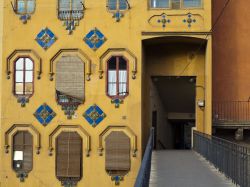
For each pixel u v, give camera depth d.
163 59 21.91
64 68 20.53
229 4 22.55
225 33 22.44
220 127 21.08
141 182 6.44
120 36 20.25
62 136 20.45
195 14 19.81
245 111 22.11
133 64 20.14
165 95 25.83
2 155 20.80
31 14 20.81
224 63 22.34
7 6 20.97
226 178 12.56
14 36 20.88
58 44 20.59
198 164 15.66
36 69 20.66
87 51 20.45
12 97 20.78
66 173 20.33
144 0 20.14
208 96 20.09
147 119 22.02
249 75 22.19
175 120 29.58
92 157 20.25
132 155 20.08
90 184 20.23
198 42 20.83
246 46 22.34
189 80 22.80
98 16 20.44
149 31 20.00
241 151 11.01
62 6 20.69
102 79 20.33
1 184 20.75
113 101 20.23
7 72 20.83
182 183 11.68
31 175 20.56
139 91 20.11
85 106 20.39
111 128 20.23
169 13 19.95
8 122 20.77
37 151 20.53
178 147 32.28
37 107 20.62
